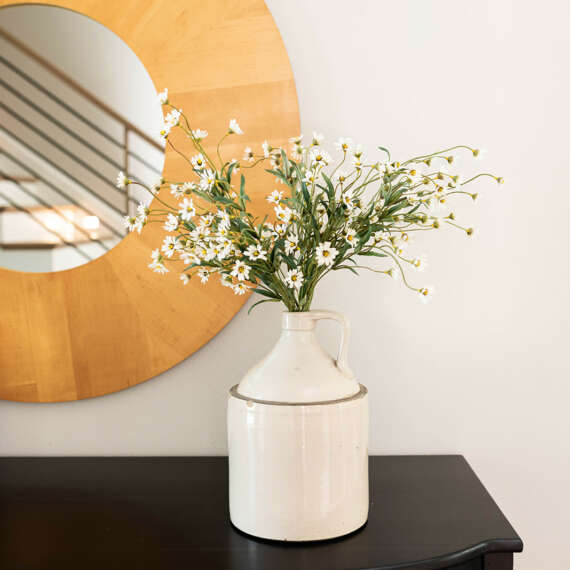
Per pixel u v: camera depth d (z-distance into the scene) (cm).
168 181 82
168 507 74
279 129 86
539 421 90
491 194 88
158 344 89
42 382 90
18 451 93
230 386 91
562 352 89
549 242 88
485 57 87
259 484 64
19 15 86
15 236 87
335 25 88
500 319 89
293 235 66
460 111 87
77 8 85
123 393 92
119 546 64
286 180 66
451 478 81
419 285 89
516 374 90
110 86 86
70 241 88
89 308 89
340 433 63
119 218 87
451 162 73
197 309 89
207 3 85
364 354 90
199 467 87
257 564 59
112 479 83
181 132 86
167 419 92
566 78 87
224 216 61
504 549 64
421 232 88
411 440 91
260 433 63
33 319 89
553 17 86
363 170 88
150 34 85
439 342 90
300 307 69
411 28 87
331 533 64
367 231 65
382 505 73
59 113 86
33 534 67
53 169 86
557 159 87
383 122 88
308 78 88
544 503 90
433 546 63
